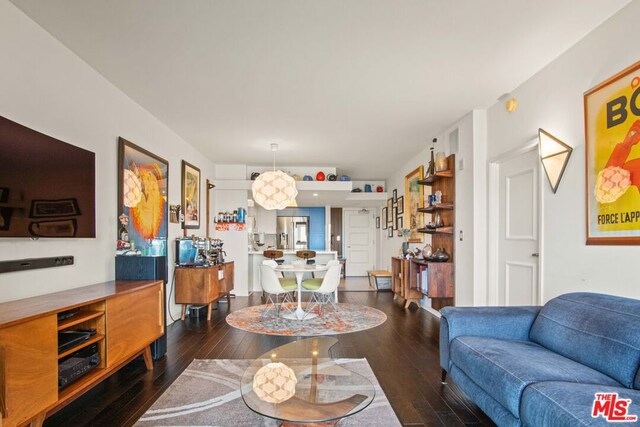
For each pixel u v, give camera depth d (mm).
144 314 2910
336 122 4523
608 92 2361
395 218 7945
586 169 2549
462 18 2365
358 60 2932
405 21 2398
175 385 2689
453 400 2475
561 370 1832
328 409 1817
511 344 2289
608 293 2355
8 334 1637
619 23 2289
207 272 4699
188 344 3736
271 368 2400
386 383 2754
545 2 2201
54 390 1910
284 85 3414
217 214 6957
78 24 2430
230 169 7055
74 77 2820
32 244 2363
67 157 2549
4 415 1604
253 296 6762
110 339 2432
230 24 2426
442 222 4879
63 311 2072
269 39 2613
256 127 4707
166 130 4633
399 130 4875
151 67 3045
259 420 2176
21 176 2139
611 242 2314
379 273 7660
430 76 3230
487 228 4043
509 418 1805
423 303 5625
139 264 3215
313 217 11000
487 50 2779
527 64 3008
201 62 2961
